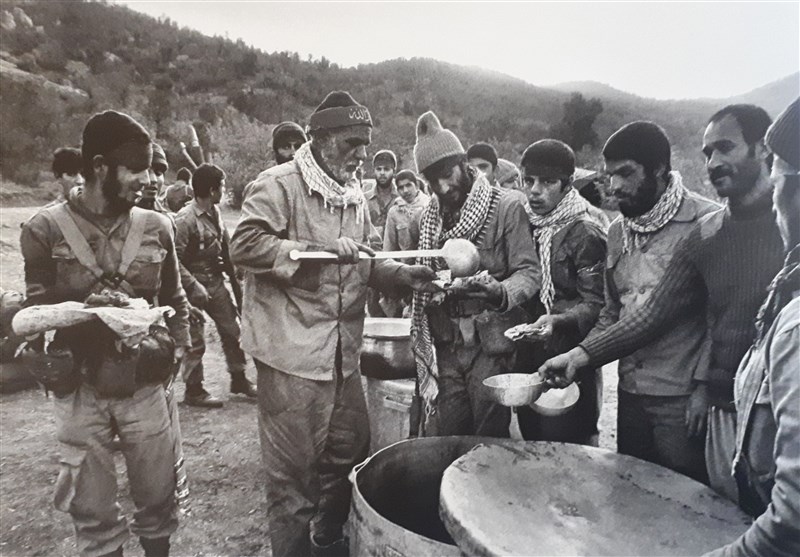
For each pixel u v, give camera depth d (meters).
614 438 3.30
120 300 1.81
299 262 1.92
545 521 1.36
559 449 1.78
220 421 3.57
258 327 2.02
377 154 5.45
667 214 1.94
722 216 1.75
